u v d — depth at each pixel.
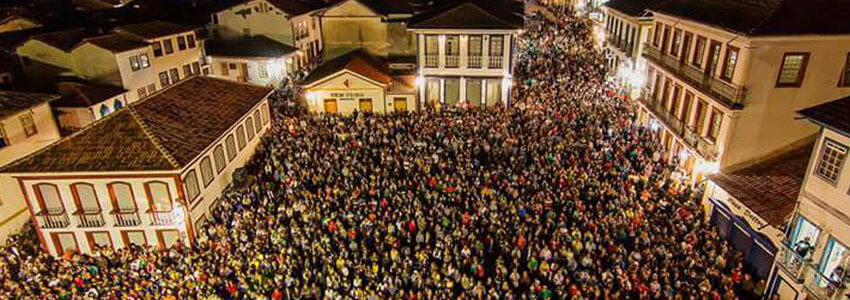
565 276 19.77
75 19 53.66
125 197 23.77
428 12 43.25
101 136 24.20
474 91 40.28
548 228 22.31
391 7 46.66
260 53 49.97
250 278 20.55
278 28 52.66
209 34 53.12
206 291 19.94
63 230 24.09
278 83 50.41
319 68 44.69
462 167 27.98
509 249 21.42
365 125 35.62
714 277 19.52
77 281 21.22
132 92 40.06
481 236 22.52
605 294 18.19
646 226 21.88
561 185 25.64
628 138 31.52
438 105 39.34
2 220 25.58
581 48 58.03
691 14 28.50
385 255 21.56
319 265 21.47
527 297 19.36
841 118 16.41
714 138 25.56
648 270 19.05
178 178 23.41
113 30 42.19
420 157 29.45
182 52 46.25
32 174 22.67
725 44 24.83
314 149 31.19
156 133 24.72
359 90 39.94
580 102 37.25
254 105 33.22
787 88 23.30
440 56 39.38
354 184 26.81
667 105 31.67
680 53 29.94
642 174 27.09
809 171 17.75
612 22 50.41
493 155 29.88
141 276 21.89
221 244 22.62
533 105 37.03
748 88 23.38
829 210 16.86
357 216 23.80
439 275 19.78
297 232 22.77
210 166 27.16
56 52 37.91
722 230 23.59
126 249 24.38
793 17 22.45
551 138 30.56
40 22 48.94
